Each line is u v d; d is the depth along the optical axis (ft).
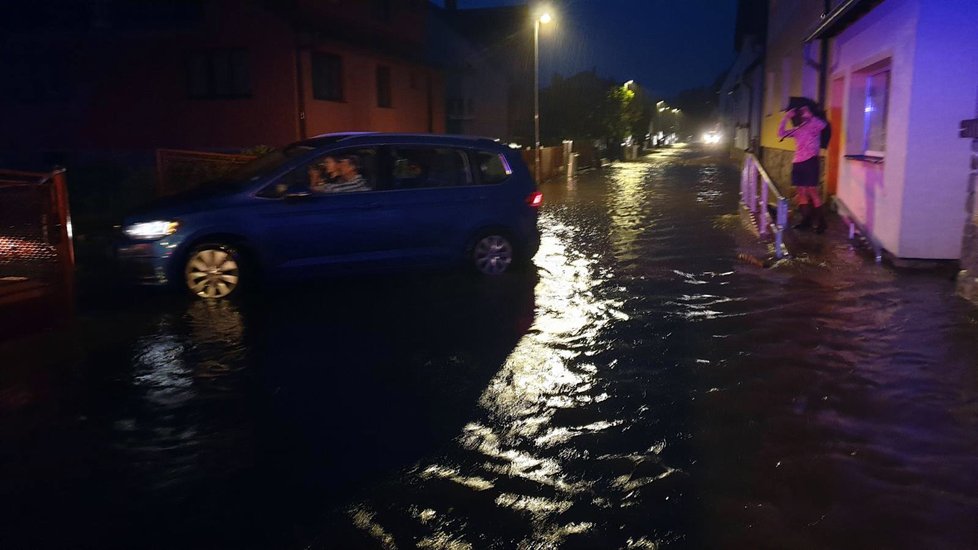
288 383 18.99
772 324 23.18
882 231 31.99
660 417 16.53
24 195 23.70
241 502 13.14
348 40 73.51
